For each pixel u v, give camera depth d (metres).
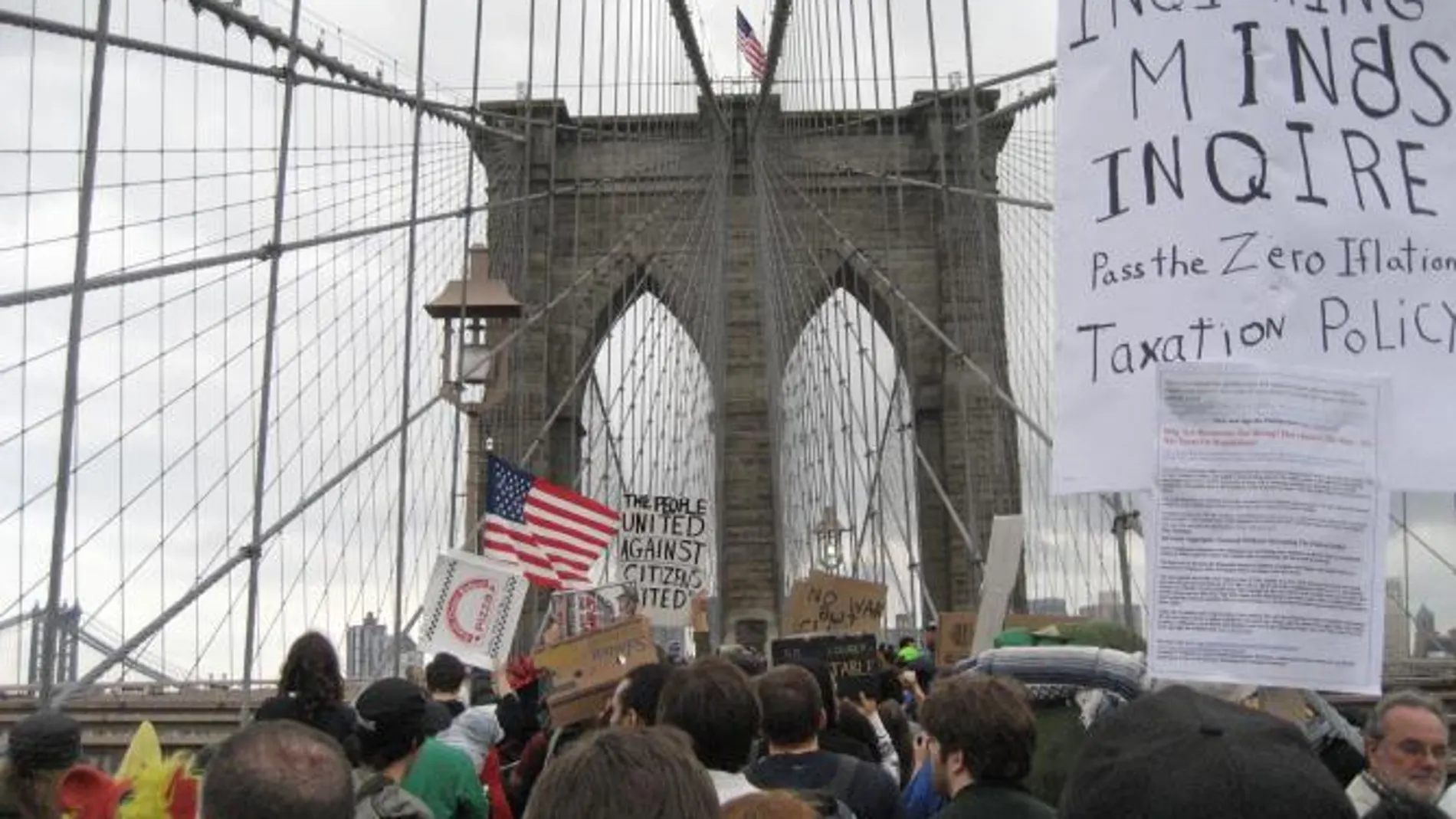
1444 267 3.96
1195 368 3.85
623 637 7.90
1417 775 4.53
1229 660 3.72
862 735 6.82
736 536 39.03
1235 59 4.04
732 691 4.28
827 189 41.12
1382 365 3.89
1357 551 3.77
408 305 15.54
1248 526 3.77
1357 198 3.98
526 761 7.54
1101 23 4.18
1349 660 3.73
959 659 12.41
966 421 23.70
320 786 2.54
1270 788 1.93
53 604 7.70
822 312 38.84
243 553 11.23
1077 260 4.11
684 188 40.88
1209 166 3.99
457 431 19.52
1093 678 5.17
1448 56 4.09
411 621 18.72
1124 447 3.94
